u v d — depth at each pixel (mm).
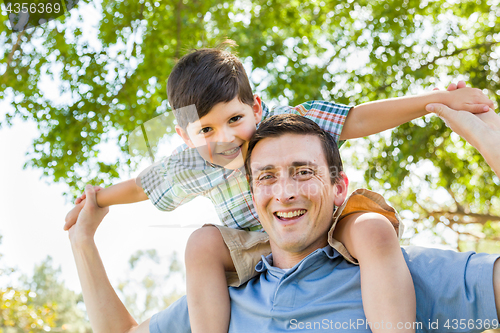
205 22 6809
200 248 1257
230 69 1689
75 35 6449
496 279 1008
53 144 6500
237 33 6586
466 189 6906
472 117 1291
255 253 1289
